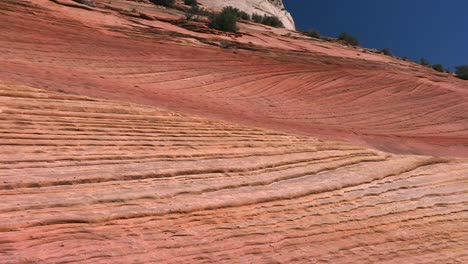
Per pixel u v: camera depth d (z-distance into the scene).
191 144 9.91
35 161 7.29
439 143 23.69
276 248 7.10
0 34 18.02
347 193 9.52
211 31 32.66
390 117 26.09
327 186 9.46
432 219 9.51
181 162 8.86
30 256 5.31
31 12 22.38
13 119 8.32
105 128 9.36
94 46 21.22
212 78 22.94
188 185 8.00
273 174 9.52
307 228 7.85
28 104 9.05
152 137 9.66
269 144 11.34
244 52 29.55
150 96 16.64
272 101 22.73
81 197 6.67
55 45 19.34
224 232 7.03
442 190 10.98
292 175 9.73
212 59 25.73
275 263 6.77
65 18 23.73
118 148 8.66
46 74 14.63
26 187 6.53
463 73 47.19
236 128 12.05
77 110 9.72
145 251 6.09
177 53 24.81
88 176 7.25
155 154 8.84
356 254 7.67
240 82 23.83
